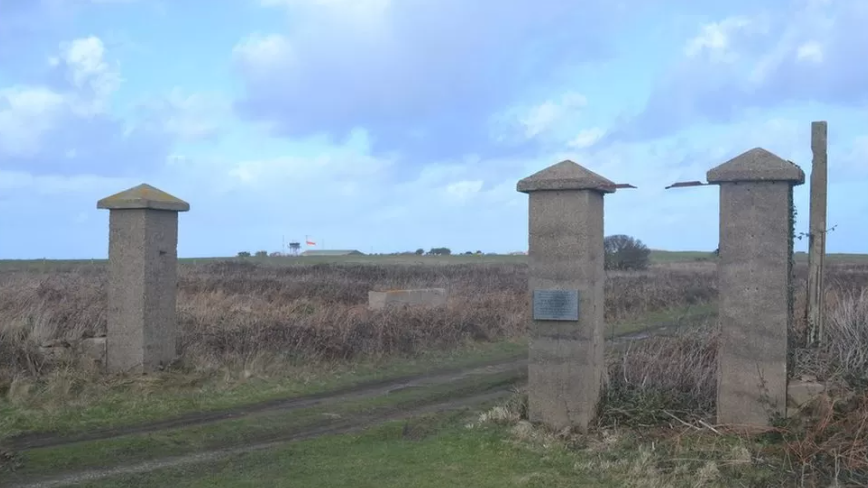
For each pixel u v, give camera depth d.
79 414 9.88
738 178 8.44
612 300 23.80
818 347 9.12
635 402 9.03
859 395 8.17
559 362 8.91
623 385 9.45
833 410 8.12
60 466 7.91
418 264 54.12
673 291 27.80
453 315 18.00
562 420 8.88
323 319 15.73
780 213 8.35
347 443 8.98
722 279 8.59
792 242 8.60
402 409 11.08
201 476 7.67
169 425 9.68
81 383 10.98
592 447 8.21
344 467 7.85
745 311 8.48
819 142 9.42
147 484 7.40
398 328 16.05
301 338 14.14
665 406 9.01
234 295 21.09
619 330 19.88
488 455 8.14
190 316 15.55
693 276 38.09
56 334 12.72
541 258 8.98
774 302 8.37
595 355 8.98
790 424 8.16
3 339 11.61
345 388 12.47
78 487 7.26
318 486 7.23
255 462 8.16
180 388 11.36
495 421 9.47
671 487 7.00
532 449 8.25
